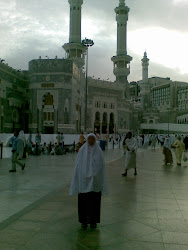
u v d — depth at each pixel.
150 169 14.46
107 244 4.38
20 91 57.66
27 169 13.57
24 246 4.26
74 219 5.67
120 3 103.38
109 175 12.18
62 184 9.64
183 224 5.41
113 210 6.44
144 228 5.16
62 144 24.86
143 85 133.00
